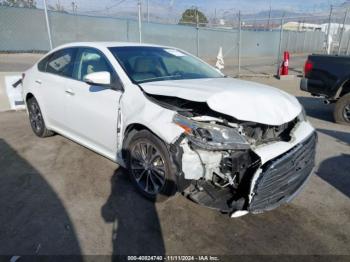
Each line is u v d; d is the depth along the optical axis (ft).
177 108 9.36
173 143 8.89
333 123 21.40
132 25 65.57
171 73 12.42
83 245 8.55
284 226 9.55
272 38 88.89
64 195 10.99
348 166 13.89
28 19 57.93
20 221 9.50
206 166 8.97
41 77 15.37
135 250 8.44
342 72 20.06
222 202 9.17
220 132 8.65
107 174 12.57
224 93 9.43
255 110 9.14
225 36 77.92
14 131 18.08
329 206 10.69
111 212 10.04
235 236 9.05
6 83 22.85
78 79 13.05
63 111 13.89
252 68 57.82
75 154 14.56
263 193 8.64
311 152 10.32
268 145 9.07
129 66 11.68
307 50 101.60
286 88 35.35
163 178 9.87
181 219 9.77
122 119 10.79
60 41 60.95
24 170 12.85
